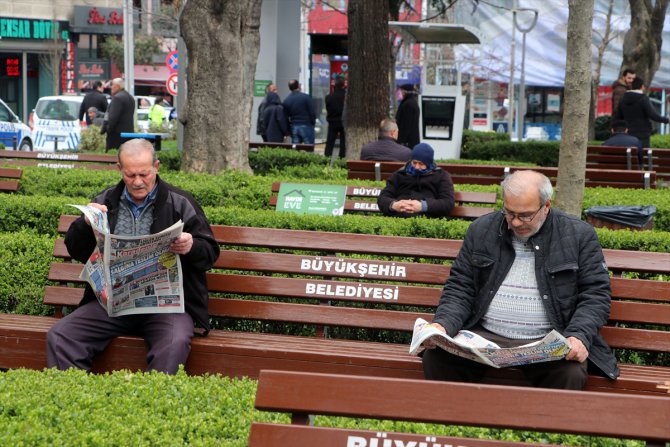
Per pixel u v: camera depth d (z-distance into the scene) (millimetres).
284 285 6535
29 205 8492
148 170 6145
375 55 17625
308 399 3434
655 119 18609
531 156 22938
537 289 5570
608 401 3316
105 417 4223
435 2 29359
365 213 10047
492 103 40125
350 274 6523
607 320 5809
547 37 36438
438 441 3373
